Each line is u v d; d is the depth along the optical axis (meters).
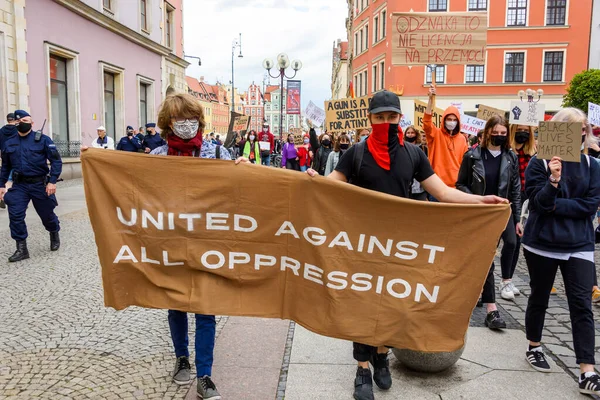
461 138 5.35
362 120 12.38
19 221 6.68
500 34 30.25
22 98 15.35
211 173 3.10
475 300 2.93
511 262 5.23
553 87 30.28
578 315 3.32
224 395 3.18
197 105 3.15
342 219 2.98
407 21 6.75
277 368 3.58
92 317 4.59
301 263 3.08
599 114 7.20
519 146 5.68
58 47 17.42
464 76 30.64
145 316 4.64
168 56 28.67
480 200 2.97
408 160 3.08
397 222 2.93
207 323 3.15
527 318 3.66
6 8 14.64
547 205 3.33
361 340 2.99
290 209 3.05
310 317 3.07
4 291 5.34
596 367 3.63
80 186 16.12
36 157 6.77
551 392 3.26
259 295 3.15
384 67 33.81
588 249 3.39
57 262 6.60
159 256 3.16
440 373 3.51
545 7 29.80
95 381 3.34
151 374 3.45
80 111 19.11
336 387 3.30
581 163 3.42
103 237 3.14
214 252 3.13
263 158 20.05
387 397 3.18
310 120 18.12
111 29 21.38
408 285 2.96
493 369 3.59
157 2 27.05
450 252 2.92
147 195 3.13
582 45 29.80
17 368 3.53
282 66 24.25
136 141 14.59
